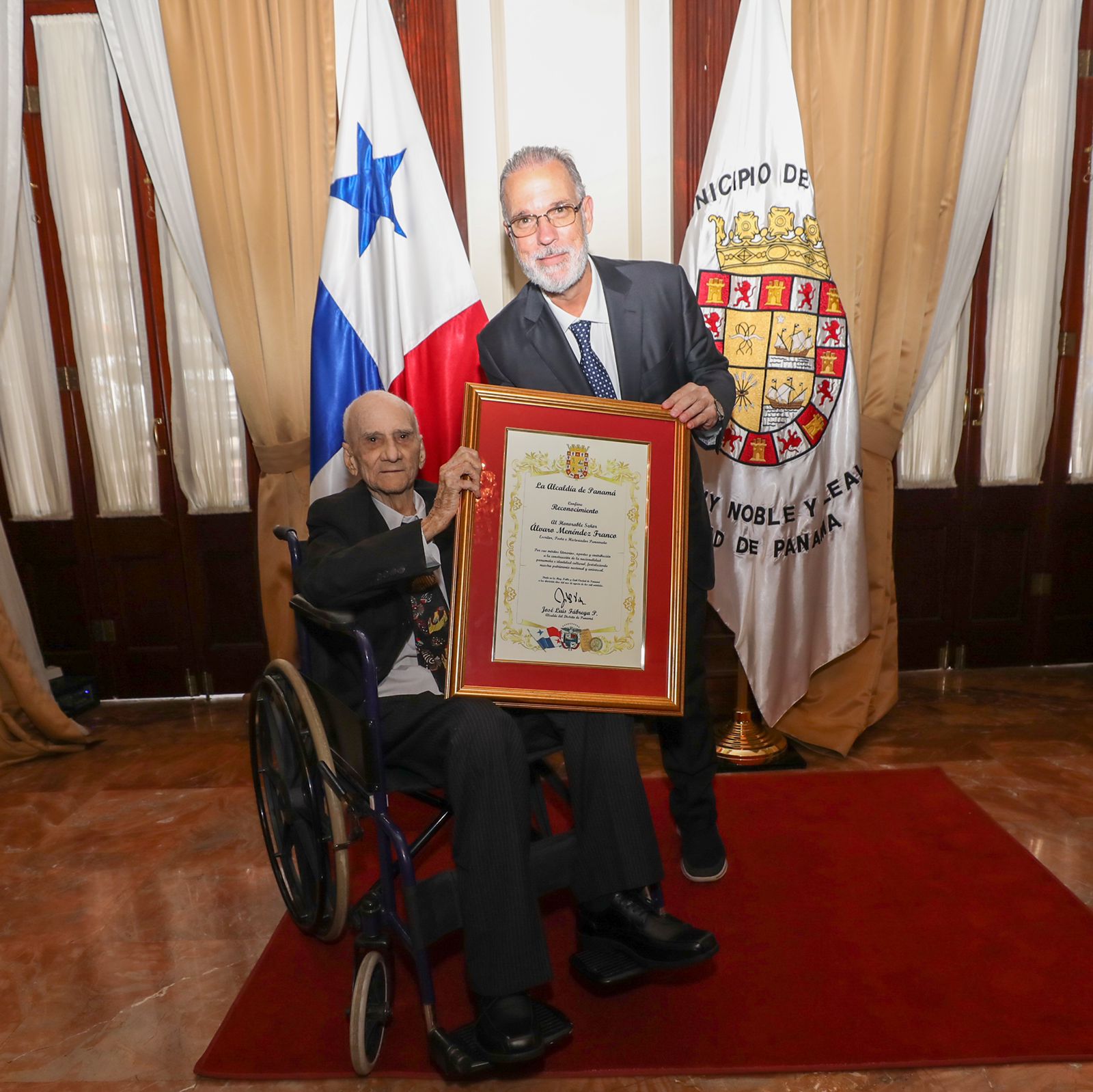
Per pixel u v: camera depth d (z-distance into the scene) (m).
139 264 3.43
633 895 1.80
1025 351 3.50
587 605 1.80
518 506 1.79
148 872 2.43
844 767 2.91
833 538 2.97
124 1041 1.78
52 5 3.24
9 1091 1.65
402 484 1.90
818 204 2.97
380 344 2.96
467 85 3.02
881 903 2.13
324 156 3.02
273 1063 1.69
